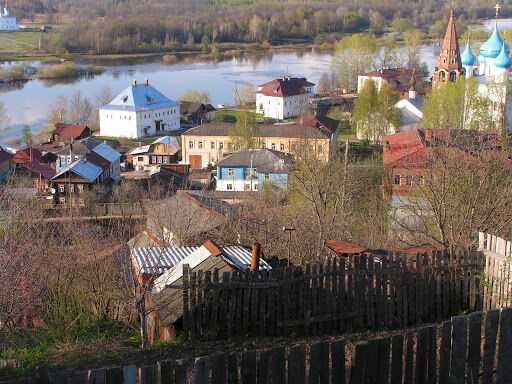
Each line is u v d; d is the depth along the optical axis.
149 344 14.97
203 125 78.12
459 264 15.80
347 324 15.20
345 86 123.88
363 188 33.97
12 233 21.08
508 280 14.95
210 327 14.55
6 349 16.08
